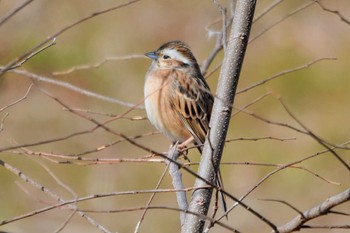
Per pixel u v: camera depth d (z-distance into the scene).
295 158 15.13
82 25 18.00
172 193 14.35
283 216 14.38
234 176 14.97
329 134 15.81
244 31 6.25
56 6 18.11
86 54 17.33
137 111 15.00
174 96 9.40
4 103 15.84
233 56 6.24
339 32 17.98
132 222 13.91
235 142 15.45
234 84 6.23
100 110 16.06
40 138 15.39
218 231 13.50
